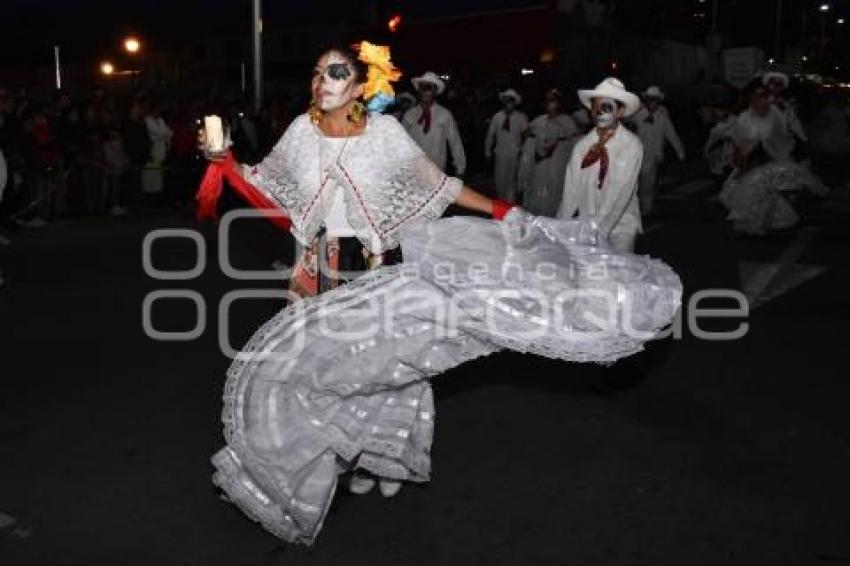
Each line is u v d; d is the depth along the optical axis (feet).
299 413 11.96
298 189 12.86
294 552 12.44
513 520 13.35
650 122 46.26
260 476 11.69
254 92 58.29
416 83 37.42
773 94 39.04
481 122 67.00
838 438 16.37
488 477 14.78
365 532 13.00
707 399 18.39
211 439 16.31
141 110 47.34
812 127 67.00
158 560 12.21
